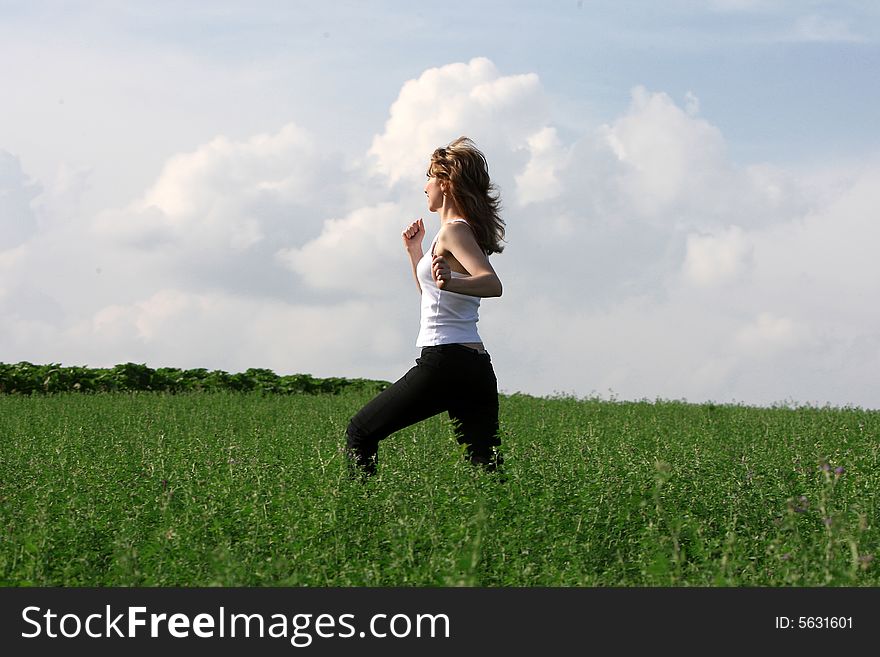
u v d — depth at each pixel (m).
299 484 5.72
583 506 5.21
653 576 4.22
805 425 11.40
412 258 7.23
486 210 6.46
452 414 6.57
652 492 5.46
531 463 6.00
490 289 6.22
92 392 17.75
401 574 4.19
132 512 5.43
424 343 6.41
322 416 13.12
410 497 5.37
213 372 20.53
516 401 16.45
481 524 4.49
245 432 11.06
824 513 4.54
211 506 5.26
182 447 8.16
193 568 4.46
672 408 15.23
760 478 5.87
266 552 4.73
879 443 8.70
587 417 13.06
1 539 4.87
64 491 5.94
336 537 4.74
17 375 17.52
